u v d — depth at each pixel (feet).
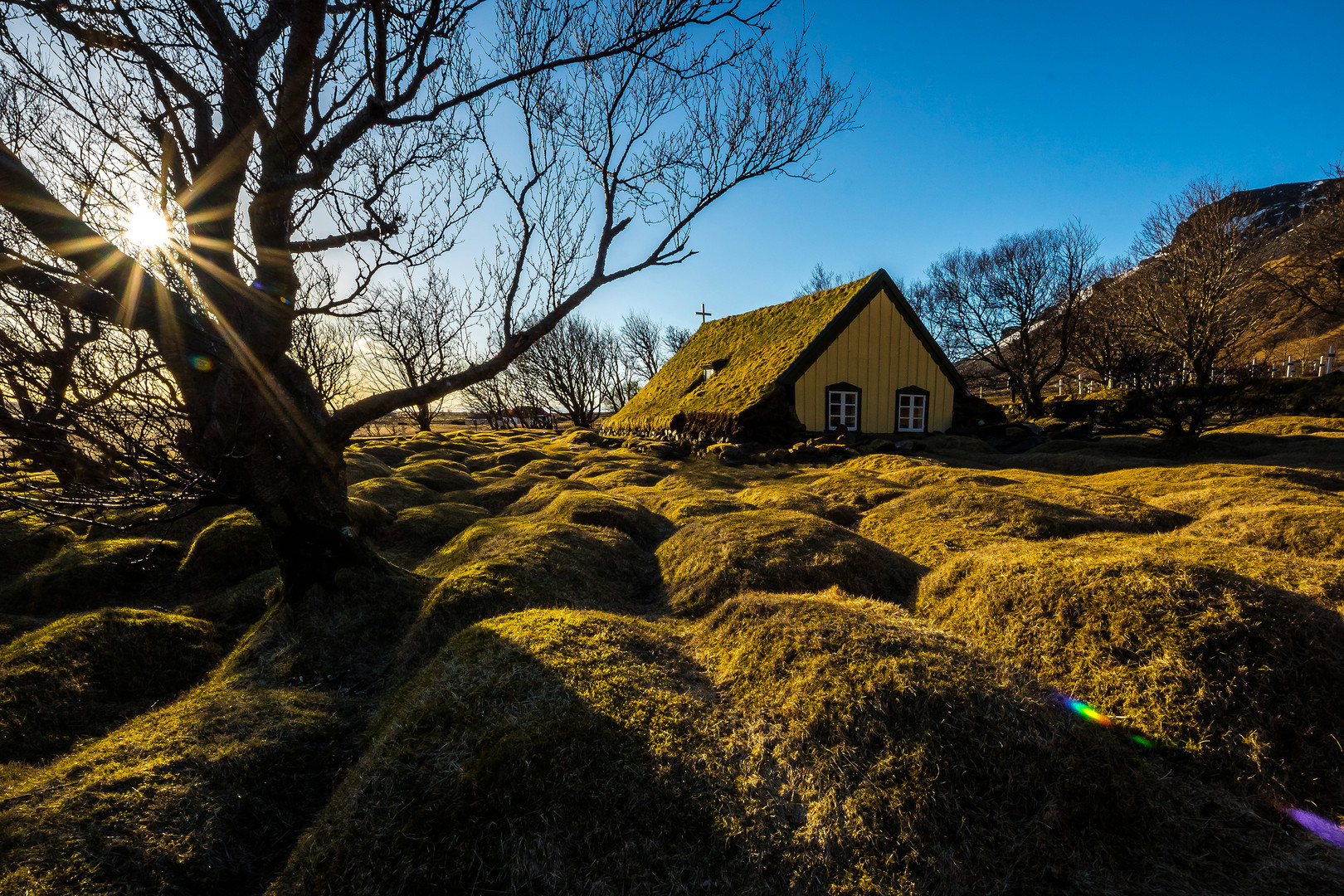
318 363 72.79
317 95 15.11
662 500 33.19
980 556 17.24
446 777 8.98
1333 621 11.76
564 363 140.56
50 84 12.13
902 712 9.73
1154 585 12.72
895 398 65.82
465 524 31.68
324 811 9.61
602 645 12.93
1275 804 9.04
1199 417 48.29
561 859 7.88
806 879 7.68
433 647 16.01
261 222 15.06
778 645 12.23
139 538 26.68
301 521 17.65
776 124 17.48
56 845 8.77
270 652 16.80
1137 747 10.26
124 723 13.97
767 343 72.13
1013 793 8.54
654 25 15.33
